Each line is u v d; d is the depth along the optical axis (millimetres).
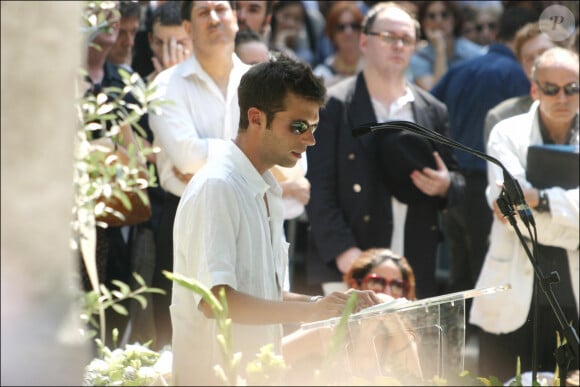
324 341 9688
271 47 25000
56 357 6844
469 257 20641
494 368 16984
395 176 17516
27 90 6836
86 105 10156
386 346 8961
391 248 17656
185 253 10133
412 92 18219
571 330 9477
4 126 6797
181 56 17578
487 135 18188
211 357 10195
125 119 10758
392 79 17891
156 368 10344
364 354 8930
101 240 14750
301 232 22266
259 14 19547
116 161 11422
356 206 17531
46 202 6863
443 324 9023
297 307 9797
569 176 16375
